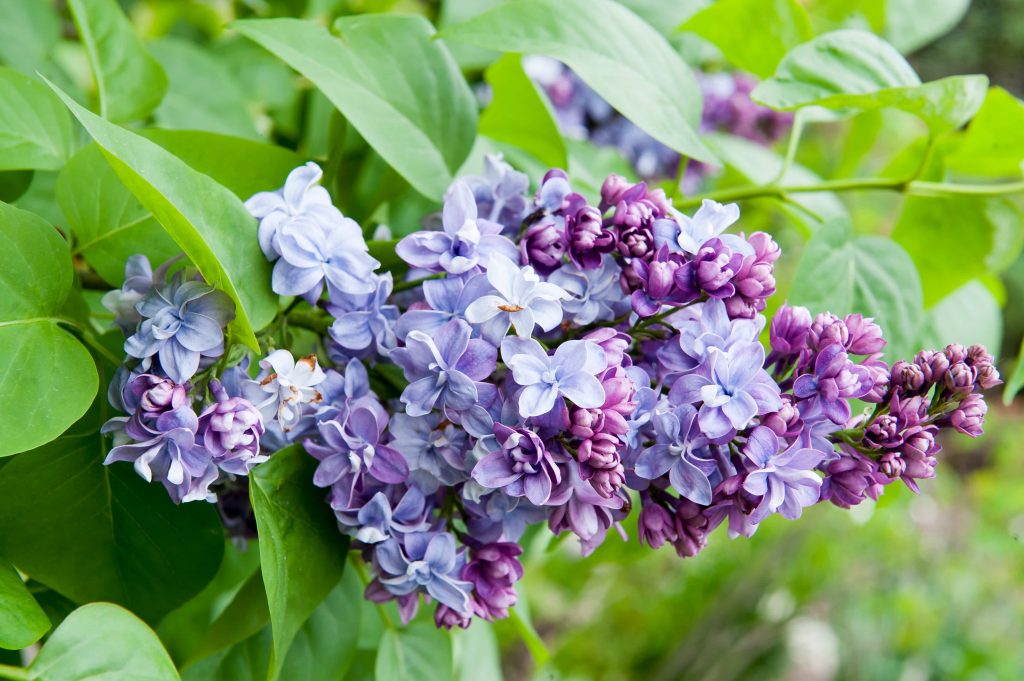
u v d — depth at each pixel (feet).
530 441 1.17
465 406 1.18
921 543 5.08
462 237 1.20
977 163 1.60
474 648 1.70
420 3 1.96
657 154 2.14
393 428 1.22
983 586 5.08
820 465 1.23
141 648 1.15
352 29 1.39
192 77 1.73
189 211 1.15
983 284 1.74
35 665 1.11
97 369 1.24
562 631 4.85
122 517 1.27
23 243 1.19
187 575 1.29
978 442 6.35
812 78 1.38
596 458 1.14
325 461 1.23
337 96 1.34
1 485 1.23
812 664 4.61
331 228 1.20
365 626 1.52
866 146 1.89
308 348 1.35
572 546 4.29
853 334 1.22
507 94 1.61
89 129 1.09
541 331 1.24
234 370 1.20
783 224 3.61
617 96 1.37
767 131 2.33
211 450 1.16
